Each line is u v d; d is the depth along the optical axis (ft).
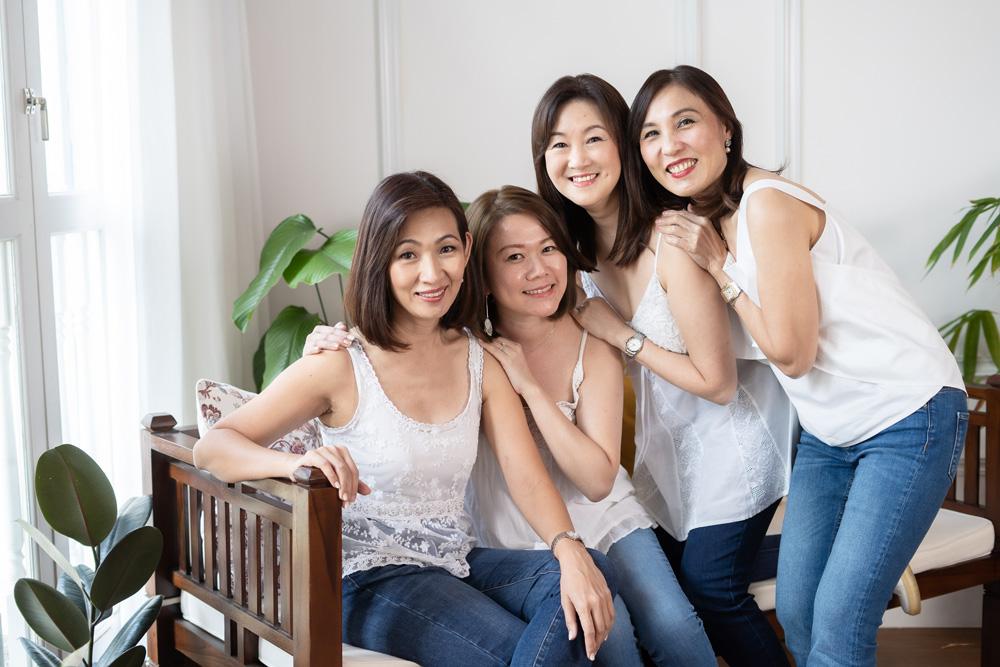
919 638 10.56
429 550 6.29
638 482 7.59
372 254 6.02
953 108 11.14
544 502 6.32
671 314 6.69
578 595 5.79
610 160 6.58
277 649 6.31
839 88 11.10
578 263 6.79
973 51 11.08
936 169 11.19
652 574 6.72
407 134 11.07
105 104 8.71
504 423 6.52
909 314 6.15
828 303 6.14
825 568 6.26
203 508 6.77
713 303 6.41
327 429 6.36
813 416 6.40
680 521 7.27
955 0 11.03
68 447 5.97
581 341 6.94
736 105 11.12
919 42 11.07
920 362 6.03
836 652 6.07
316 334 6.35
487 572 6.44
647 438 7.31
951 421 6.01
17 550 6.88
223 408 6.98
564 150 6.61
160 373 8.70
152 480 7.07
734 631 6.99
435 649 5.91
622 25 11.05
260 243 10.58
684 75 6.36
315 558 5.56
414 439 6.22
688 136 6.30
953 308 11.26
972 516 8.85
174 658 7.22
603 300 7.05
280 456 5.77
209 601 6.74
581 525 6.86
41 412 7.10
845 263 6.20
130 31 8.58
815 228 6.16
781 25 10.96
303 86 10.91
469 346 6.60
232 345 9.87
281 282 11.04
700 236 6.26
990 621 9.02
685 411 7.04
